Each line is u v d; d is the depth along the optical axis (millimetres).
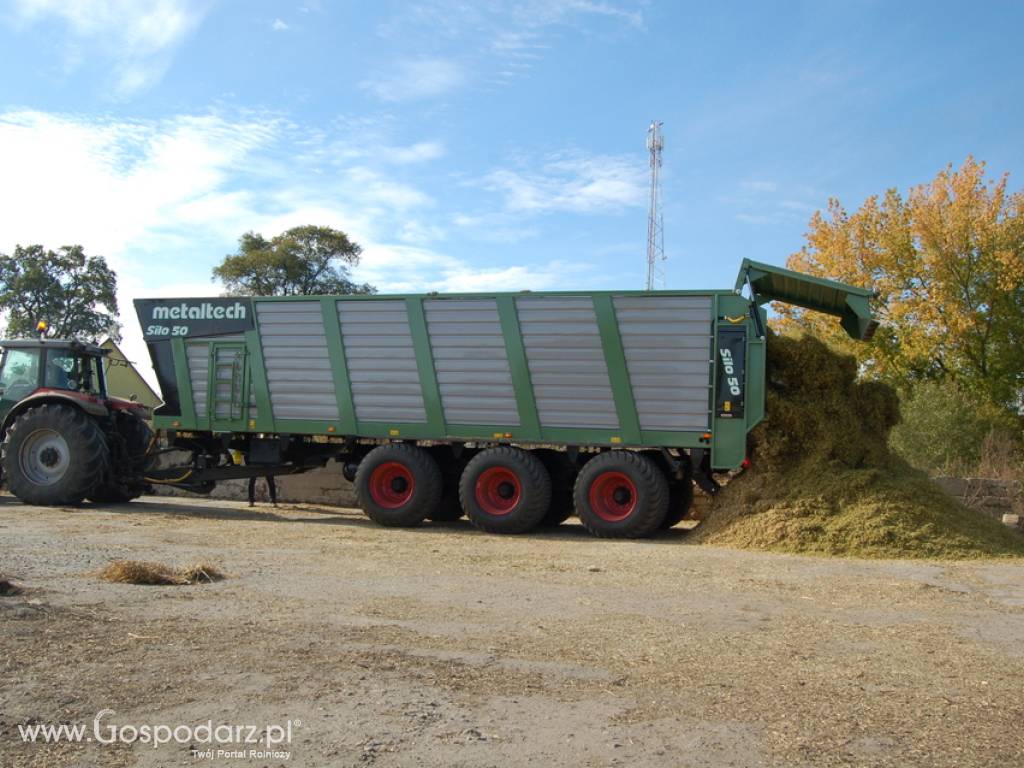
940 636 6223
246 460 15016
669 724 4180
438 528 13398
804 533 10820
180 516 13531
